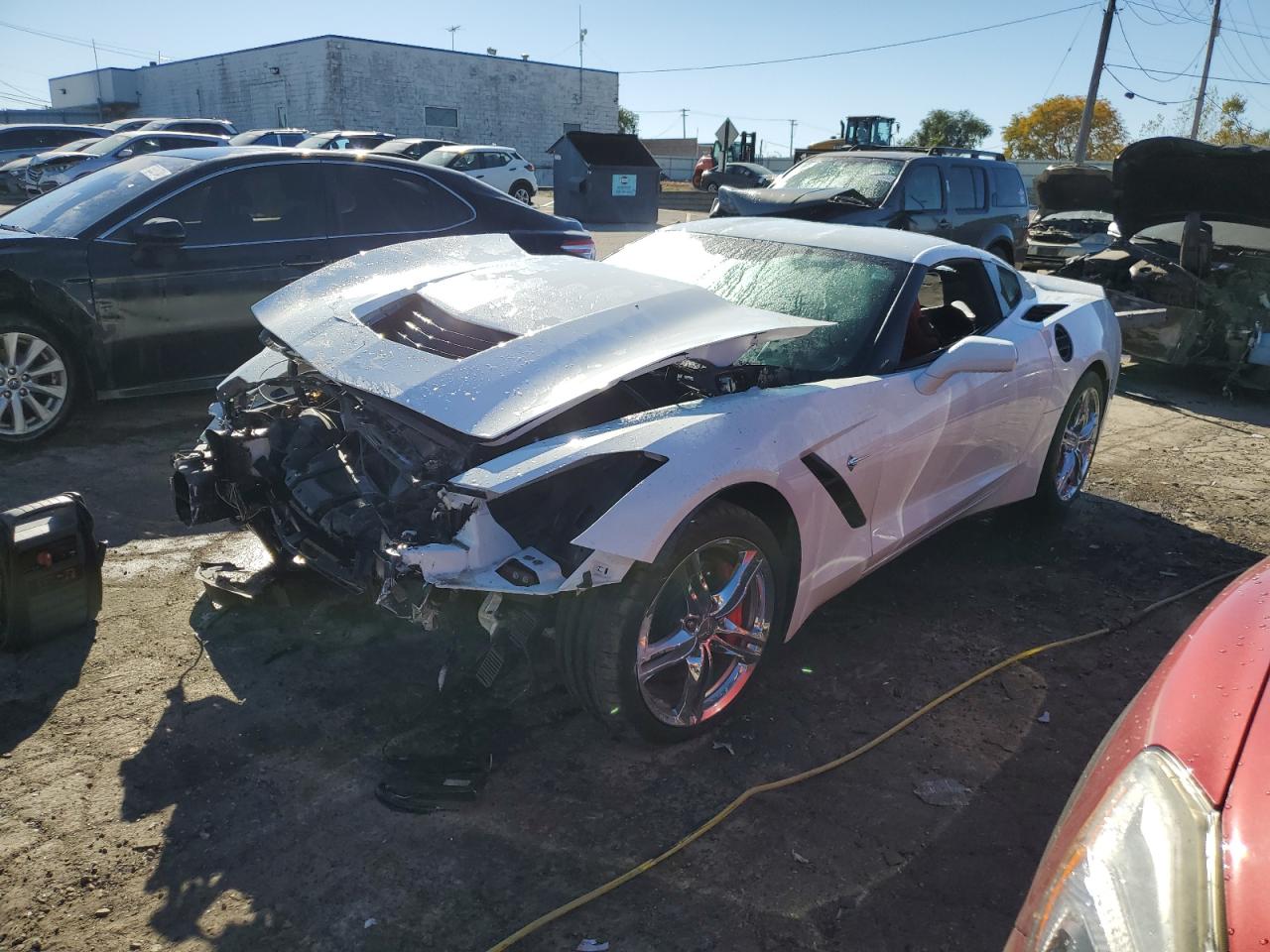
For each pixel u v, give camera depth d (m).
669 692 2.90
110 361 5.20
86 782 2.56
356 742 2.78
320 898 2.21
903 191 10.48
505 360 2.74
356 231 5.89
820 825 2.54
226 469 3.21
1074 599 3.98
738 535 2.72
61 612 3.20
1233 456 6.13
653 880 2.32
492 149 23.09
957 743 2.95
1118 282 8.14
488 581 2.41
